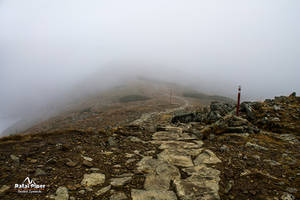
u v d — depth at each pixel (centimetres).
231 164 598
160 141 882
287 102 1497
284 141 874
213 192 429
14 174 460
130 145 800
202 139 941
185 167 577
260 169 565
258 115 1269
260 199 405
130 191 432
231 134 971
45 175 472
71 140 788
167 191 439
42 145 692
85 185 444
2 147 645
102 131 937
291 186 460
